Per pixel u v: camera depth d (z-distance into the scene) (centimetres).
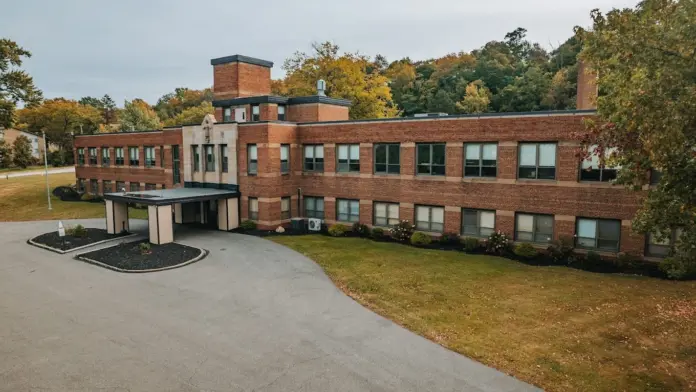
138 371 1279
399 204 3003
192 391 1171
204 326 1594
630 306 1720
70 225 3697
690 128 1195
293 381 1215
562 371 1256
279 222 3347
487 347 1404
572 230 2417
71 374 1268
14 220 4103
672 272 1488
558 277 2112
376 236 3038
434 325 1579
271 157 3250
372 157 3092
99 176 5434
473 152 2709
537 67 7381
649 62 1240
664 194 1323
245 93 3994
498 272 2203
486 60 8556
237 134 3366
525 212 2553
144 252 2627
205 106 9369
